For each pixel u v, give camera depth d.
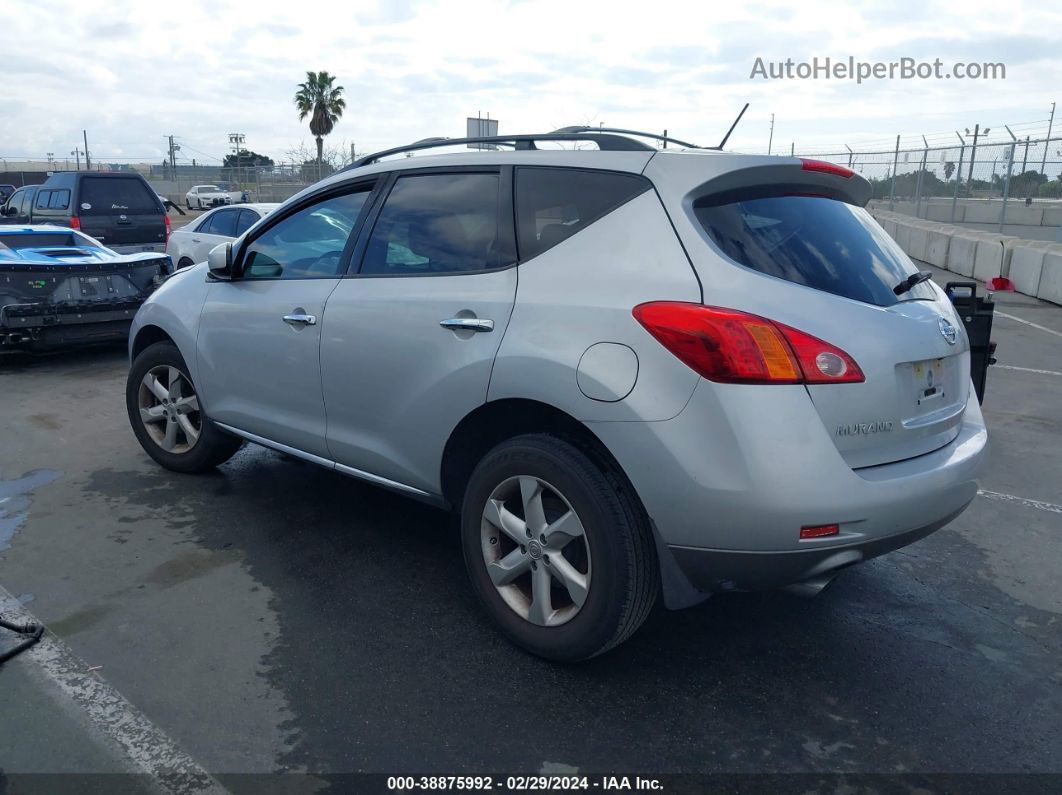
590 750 2.66
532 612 3.07
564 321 2.89
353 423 3.72
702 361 2.59
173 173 49.84
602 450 2.90
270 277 4.21
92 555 3.96
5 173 39.50
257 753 2.61
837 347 2.66
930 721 2.84
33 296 7.86
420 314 3.34
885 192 27.23
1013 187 20.41
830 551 2.63
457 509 3.54
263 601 3.55
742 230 2.82
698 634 3.37
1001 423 6.48
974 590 3.81
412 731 2.72
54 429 6.05
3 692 2.89
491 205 3.32
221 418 4.54
